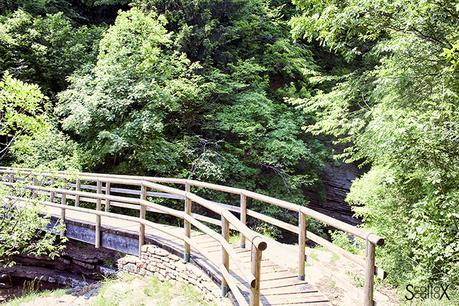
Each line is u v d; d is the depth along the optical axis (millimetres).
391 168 5156
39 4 13977
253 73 13156
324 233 11781
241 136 11930
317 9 4789
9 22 12039
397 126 4480
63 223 7324
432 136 4035
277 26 14578
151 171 11289
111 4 15523
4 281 8102
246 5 13836
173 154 10594
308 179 12844
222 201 11234
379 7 4086
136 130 9891
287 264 5250
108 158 11055
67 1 15945
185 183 6449
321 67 15180
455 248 3934
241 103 12070
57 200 9734
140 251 6277
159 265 5840
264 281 4480
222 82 12422
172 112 11703
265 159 11516
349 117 7438
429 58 4582
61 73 12414
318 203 13039
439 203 4328
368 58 9273
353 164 14125
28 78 12234
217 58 13242
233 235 7996
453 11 3914
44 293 6074
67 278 7961
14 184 6316
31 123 5742
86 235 7242
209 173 10531
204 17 12891
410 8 3832
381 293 5148
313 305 3863
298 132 12094
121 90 10133
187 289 5098
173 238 6227
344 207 12883
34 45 11961
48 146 9703
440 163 4109
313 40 15578
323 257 6266
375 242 3059
